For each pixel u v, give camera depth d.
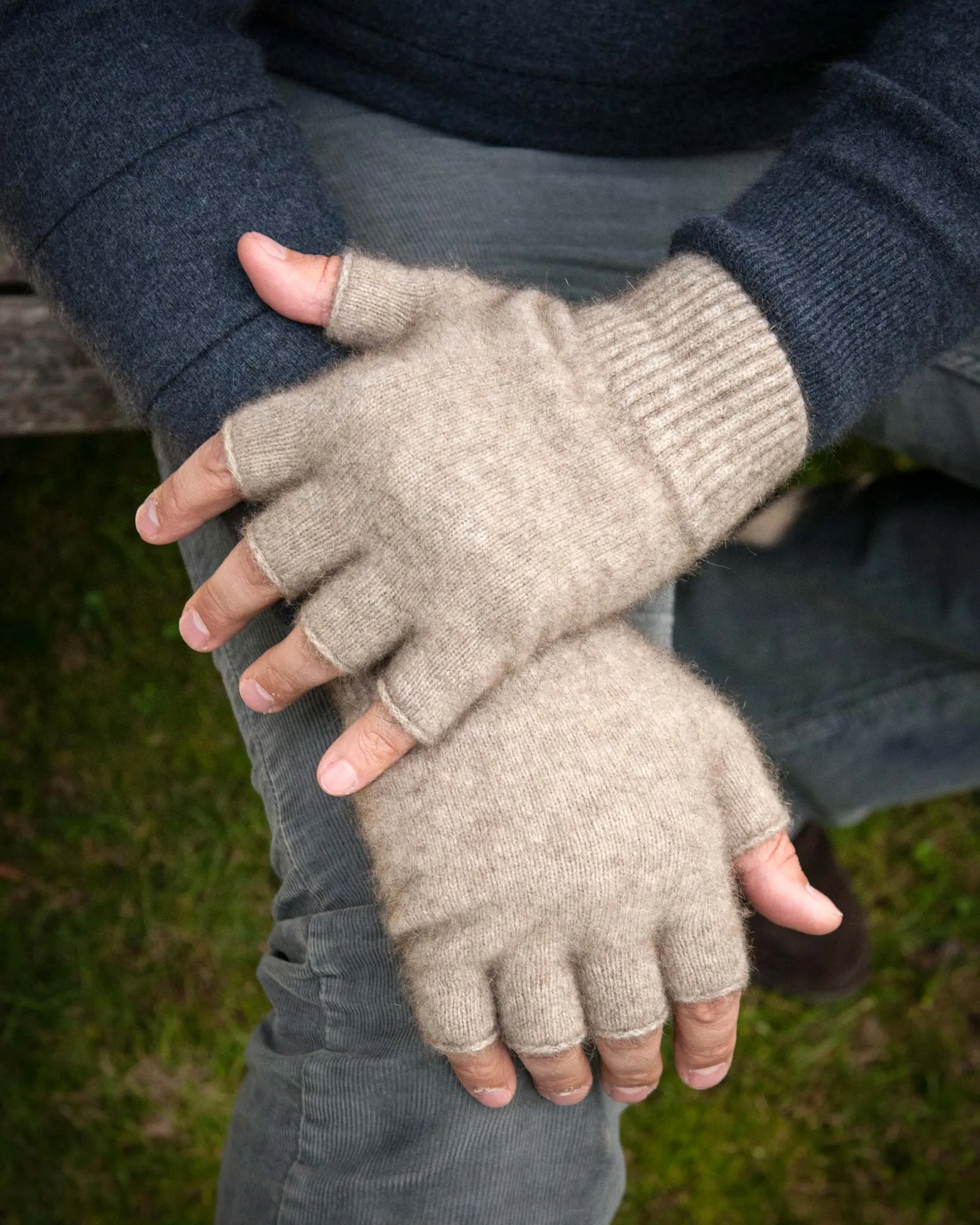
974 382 0.61
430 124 0.59
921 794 0.76
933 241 0.49
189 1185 0.77
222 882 0.85
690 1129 0.79
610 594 0.48
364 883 0.51
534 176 0.59
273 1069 0.52
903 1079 0.82
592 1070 0.51
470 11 0.56
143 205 0.50
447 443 0.47
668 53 0.56
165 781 0.88
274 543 0.48
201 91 0.51
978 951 0.87
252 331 0.50
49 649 0.91
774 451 0.50
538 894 0.47
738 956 0.49
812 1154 0.79
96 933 0.83
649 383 0.49
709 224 0.50
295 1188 0.51
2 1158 0.76
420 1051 0.50
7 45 0.50
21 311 0.66
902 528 0.70
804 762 0.74
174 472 0.53
